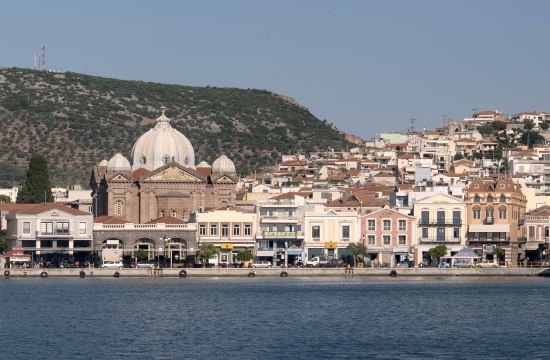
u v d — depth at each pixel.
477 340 165.88
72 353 153.62
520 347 159.12
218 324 185.38
